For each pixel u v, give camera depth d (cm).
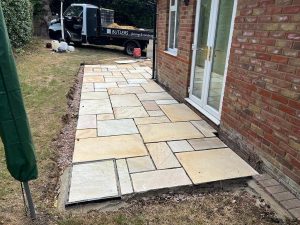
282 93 273
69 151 359
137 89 664
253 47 311
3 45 182
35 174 219
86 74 820
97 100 568
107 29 1299
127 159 335
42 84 677
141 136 399
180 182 289
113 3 1870
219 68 422
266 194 274
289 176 272
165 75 666
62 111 497
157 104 550
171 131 418
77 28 1339
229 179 296
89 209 254
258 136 314
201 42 481
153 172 308
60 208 255
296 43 252
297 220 236
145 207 259
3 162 322
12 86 191
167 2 625
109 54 1304
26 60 977
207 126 438
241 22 330
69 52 1266
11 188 277
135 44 1288
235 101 356
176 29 602
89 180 290
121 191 273
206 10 455
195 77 514
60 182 293
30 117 462
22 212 244
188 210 255
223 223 239
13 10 998
